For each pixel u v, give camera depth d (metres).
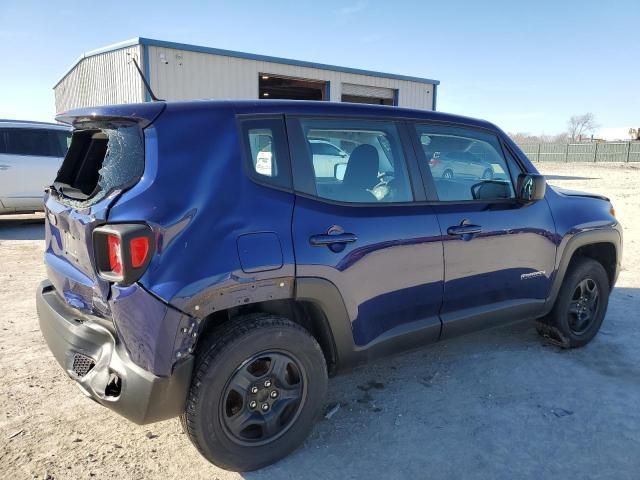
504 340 4.46
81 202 2.57
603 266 4.54
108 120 2.59
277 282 2.56
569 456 2.83
